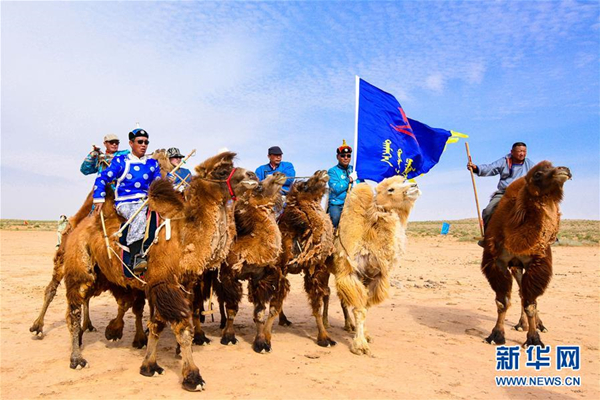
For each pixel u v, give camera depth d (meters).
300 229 7.62
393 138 9.21
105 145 8.43
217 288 7.72
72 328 6.36
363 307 7.37
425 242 40.38
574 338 8.20
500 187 9.35
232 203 6.80
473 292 13.40
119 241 6.20
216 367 6.35
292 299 12.57
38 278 15.31
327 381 5.89
